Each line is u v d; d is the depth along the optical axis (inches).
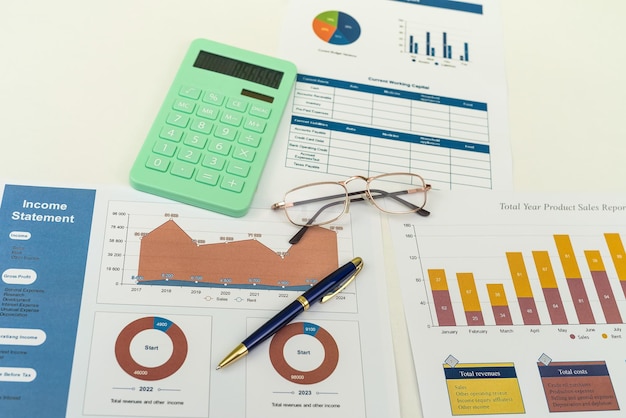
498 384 25.6
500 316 27.2
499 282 27.9
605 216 30.4
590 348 26.8
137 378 24.0
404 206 29.5
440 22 36.0
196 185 27.8
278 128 30.6
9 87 29.7
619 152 32.9
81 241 26.4
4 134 28.4
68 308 24.9
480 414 25.0
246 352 24.5
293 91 31.9
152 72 31.4
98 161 28.4
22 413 22.9
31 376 23.5
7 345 23.9
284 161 29.8
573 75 35.4
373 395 24.9
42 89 29.9
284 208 28.4
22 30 31.4
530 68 35.3
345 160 30.3
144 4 33.5
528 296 27.8
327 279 26.4
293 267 27.1
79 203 27.2
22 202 26.8
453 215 29.5
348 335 25.9
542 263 28.7
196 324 25.3
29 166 27.8
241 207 27.6
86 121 29.4
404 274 27.7
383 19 35.4
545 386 25.8
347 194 28.9
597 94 34.9
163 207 27.6
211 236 27.2
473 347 26.3
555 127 33.3
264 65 31.7
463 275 27.9
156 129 28.9
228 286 26.3
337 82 32.6
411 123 32.0
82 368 23.9
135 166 27.8
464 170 31.0
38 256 25.8
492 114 33.1
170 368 24.3
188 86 30.3
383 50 34.2
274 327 25.1
